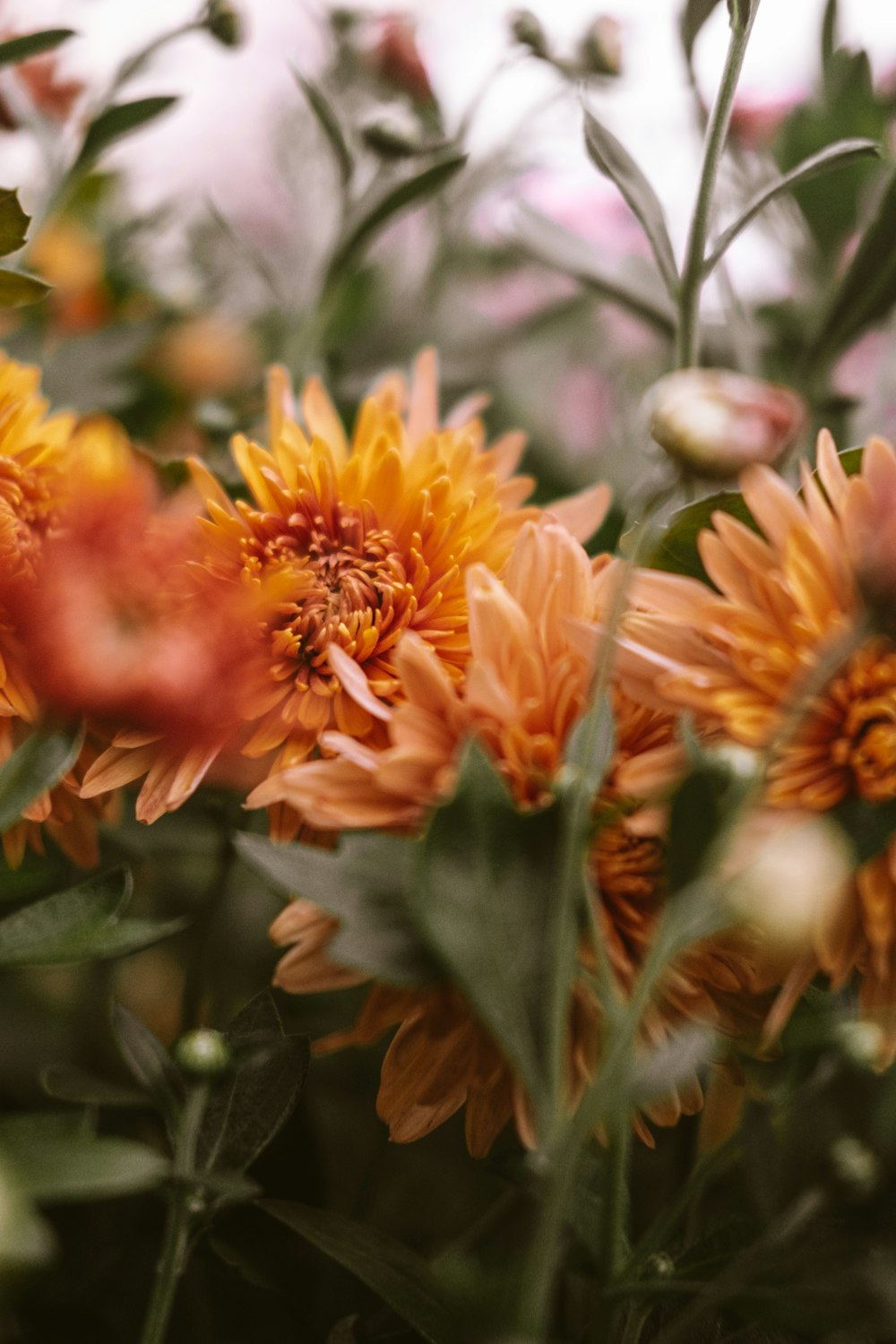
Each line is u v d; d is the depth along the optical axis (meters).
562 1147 0.27
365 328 0.70
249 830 0.44
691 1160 0.39
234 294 0.74
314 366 0.57
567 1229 0.35
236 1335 0.37
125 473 0.36
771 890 0.27
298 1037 0.33
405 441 0.40
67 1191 0.27
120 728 0.30
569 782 0.29
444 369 0.69
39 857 0.43
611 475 0.67
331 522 0.39
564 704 0.33
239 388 0.65
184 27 0.54
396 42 0.72
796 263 0.65
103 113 0.48
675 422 0.29
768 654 0.33
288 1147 0.37
